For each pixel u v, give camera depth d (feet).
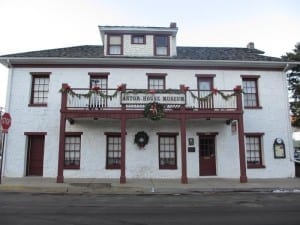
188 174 51.31
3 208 26.32
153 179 49.19
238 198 33.40
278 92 54.80
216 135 52.54
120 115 46.21
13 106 50.93
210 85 54.19
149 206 27.96
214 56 56.80
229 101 49.57
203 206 28.07
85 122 51.47
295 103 78.33
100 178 49.67
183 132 46.26
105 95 47.32
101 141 51.21
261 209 26.68
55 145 50.49
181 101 46.75
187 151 51.88
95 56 53.57
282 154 52.95
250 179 50.19
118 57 53.26
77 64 52.85
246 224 20.93
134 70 53.36
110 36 56.49
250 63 54.24
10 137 50.14
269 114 53.98
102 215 23.68
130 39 56.18
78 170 50.16
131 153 51.13
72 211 25.22
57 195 34.94
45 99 52.08
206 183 44.29
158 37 57.11
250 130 53.16
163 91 46.78
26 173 50.34
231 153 52.24
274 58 56.59
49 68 52.49
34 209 25.98
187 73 53.98
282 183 44.86
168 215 23.86
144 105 46.55
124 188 39.34
